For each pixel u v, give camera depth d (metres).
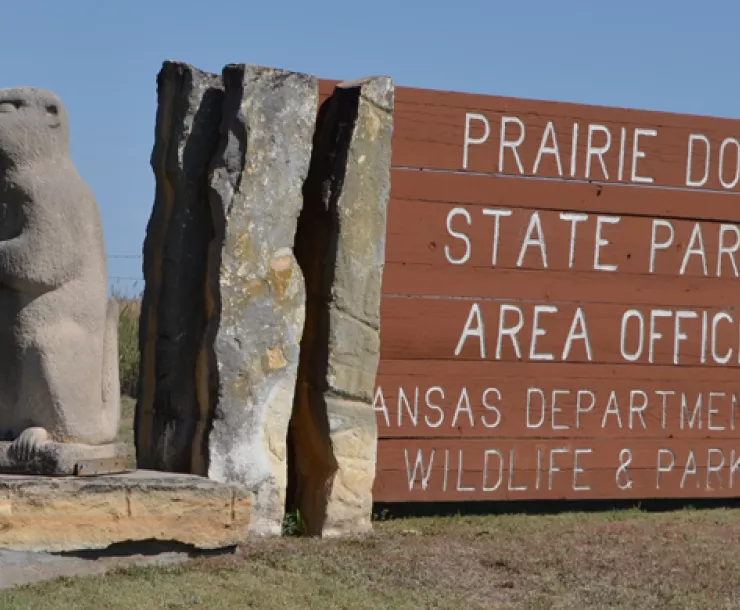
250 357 5.11
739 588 4.76
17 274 4.59
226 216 5.09
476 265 5.77
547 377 5.89
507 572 4.86
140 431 5.29
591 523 5.72
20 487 4.46
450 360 5.74
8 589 4.38
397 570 4.80
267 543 5.04
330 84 5.48
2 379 4.67
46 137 4.66
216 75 5.27
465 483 5.77
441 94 5.71
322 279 5.28
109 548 4.61
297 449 5.39
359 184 5.28
